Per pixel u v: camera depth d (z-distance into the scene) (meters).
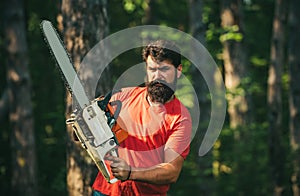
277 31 20.00
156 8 27.16
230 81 22.25
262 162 20.19
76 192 8.03
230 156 20.12
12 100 19.14
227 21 21.84
